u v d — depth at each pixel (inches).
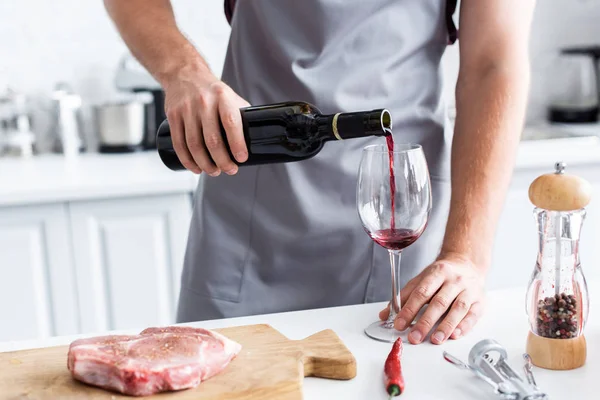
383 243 43.9
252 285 58.7
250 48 58.1
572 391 37.2
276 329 45.8
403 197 42.6
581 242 101.6
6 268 92.0
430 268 47.4
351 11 55.1
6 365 40.1
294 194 56.7
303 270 58.4
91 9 111.3
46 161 106.0
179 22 112.7
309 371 39.8
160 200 93.3
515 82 53.2
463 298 44.9
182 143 45.8
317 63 56.1
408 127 58.0
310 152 43.3
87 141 113.9
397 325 44.5
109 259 93.7
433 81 58.5
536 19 121.3
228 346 38.7
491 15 53.9
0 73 110.7
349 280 58.1
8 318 93.3
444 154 59.3
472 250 49.3
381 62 56.5
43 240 92.0
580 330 39.5
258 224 58.0
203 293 59.0
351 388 38.5
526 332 44.0
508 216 99.6
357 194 44.0
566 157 97.8
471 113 53.6
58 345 43.9
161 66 50.6
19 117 108.6
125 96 114.0
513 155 52.4
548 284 39.5
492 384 36.8
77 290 93.9
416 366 40.4
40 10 110.2
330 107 56.5
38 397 36.4
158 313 96.0
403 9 56.3
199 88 45.3
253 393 36.1
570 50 120.0
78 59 112.4
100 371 36.8
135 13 55.4
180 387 36.4
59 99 106.9
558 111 119.8
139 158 104.8
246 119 43.7
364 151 43.3
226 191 58.4
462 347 42.5
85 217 92.4
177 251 94.6
